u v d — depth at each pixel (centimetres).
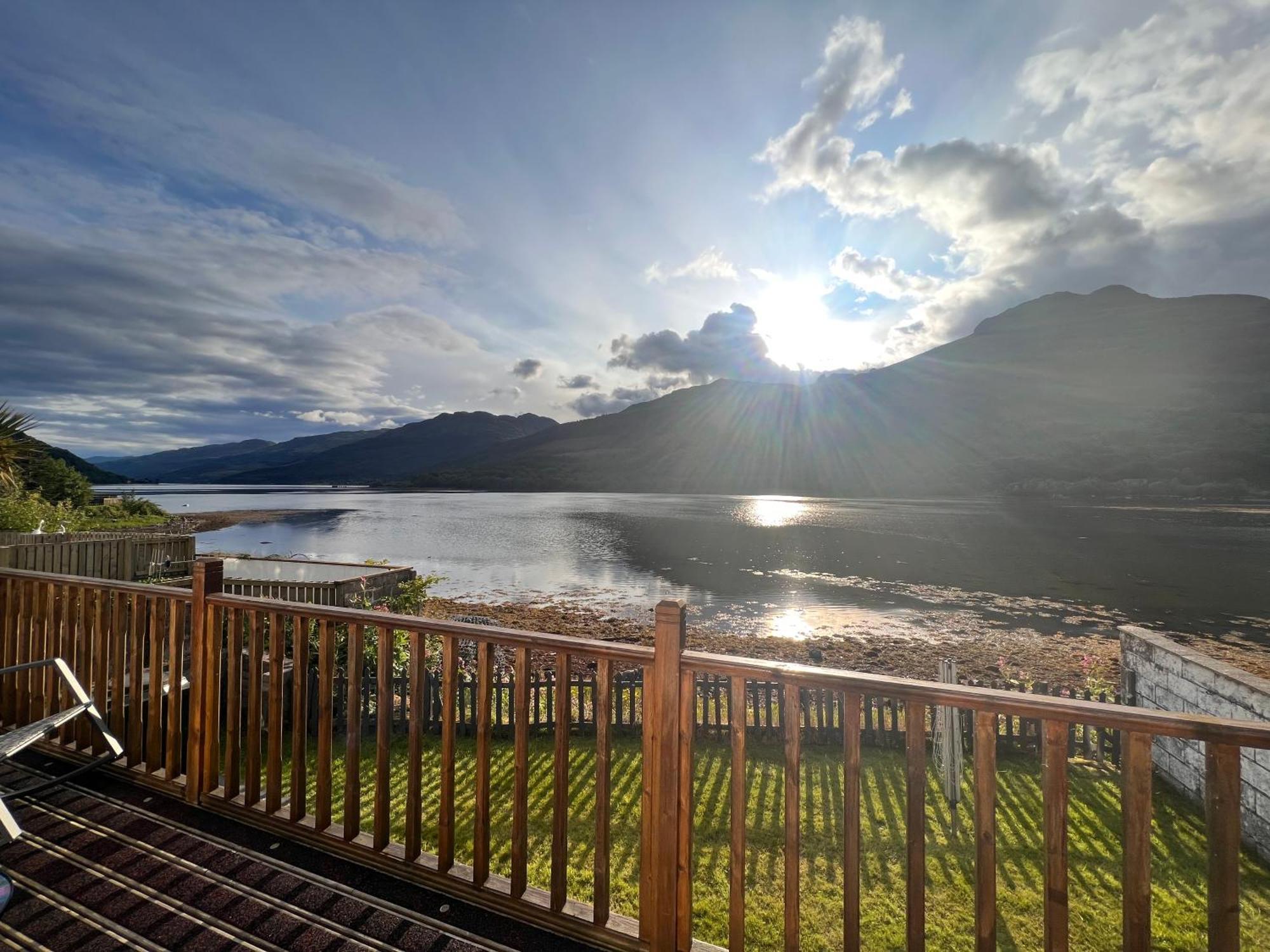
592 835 443
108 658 350
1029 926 355
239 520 5628
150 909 233
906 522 4862
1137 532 3950
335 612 271
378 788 262
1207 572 2444
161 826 288
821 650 1356
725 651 1355
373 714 683
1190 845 445
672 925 210
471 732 670
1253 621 1659
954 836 455
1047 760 172
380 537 4028
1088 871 410
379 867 260
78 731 351
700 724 671
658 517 5653
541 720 694
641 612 1809
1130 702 613
